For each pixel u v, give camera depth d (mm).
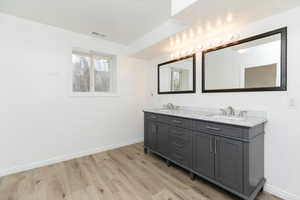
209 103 2369
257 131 1599
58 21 2301
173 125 2275
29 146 2262
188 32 2137
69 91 2627
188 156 2033
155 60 3490
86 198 1634
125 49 3371
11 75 2117
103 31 2654
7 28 2082
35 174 2115
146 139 2920
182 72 2816
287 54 1600
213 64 2297
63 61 2557
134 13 2074
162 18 2211
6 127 2088
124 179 2008
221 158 1651
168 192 1738
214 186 1851
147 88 3764
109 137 3146
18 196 1652
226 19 1770
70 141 2648
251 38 1861
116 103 3246
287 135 1602
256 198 1624
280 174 1645
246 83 1929
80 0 1791
